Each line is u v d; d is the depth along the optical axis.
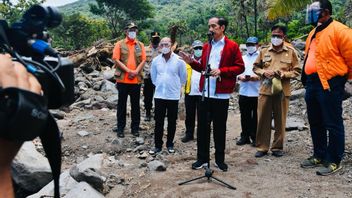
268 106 5.94
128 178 5.23
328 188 4.69
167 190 4.81
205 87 5.34
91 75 12.38
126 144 6.78
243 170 5.43
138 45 7.23
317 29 4.98
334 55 4.79
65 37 44.12
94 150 6.62
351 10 15.26
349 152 5.75
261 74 5.95
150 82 8.23
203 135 5.53
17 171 4.90
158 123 6.34
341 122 5.00
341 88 4.92
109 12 52.47
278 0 9.91
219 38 5.30
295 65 5.87
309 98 5.22
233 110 9.87
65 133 7.32
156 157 6.18
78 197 4.25
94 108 9.41
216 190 4.73
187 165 5.78
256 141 6.10
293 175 5.15
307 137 6.94
